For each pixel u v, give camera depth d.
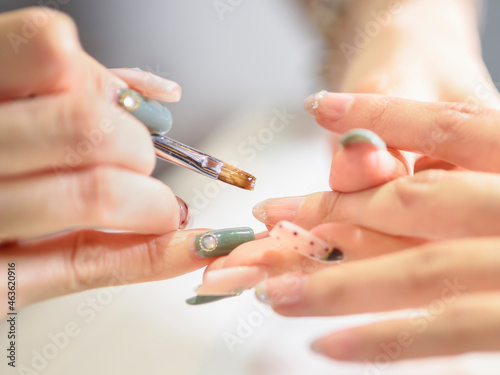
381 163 0.17
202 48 0.32
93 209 0.17
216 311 0.23
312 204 0.19
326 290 0.16
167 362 0.21
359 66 0.26
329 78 0.31
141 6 0.30
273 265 0.18
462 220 0.16
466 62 0.25
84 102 0.17
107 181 0.17
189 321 0.22
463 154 0.18
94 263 0.19
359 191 0.18
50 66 0.16
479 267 0.15
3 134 0.16
